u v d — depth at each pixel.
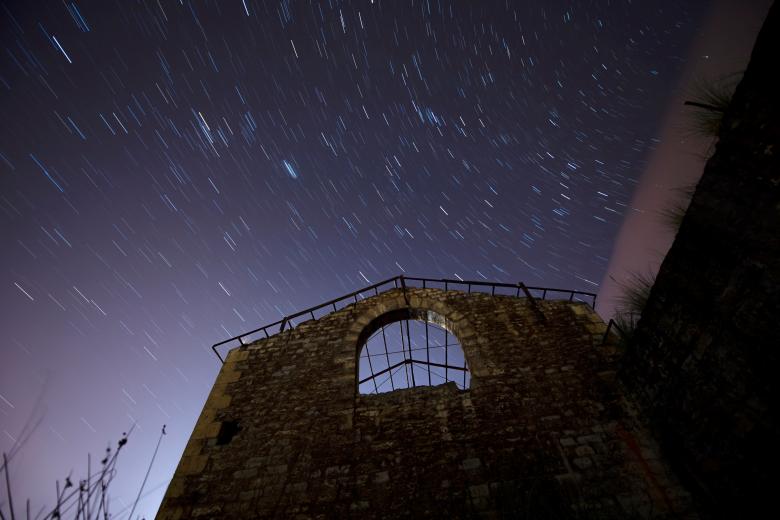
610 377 5.78
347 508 4.80
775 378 3.39
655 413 4.96
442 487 4.85
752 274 3.52
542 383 5.86
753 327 3.55
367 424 5.72
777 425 3.40
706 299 4.03
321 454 5.42
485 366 6.22
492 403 5.70
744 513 3.80
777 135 3.21
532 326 6.82
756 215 3.44
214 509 4.97
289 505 4.91
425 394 6.07
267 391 6.48
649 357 4.98
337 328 7.43
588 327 6.67
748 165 3.49
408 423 5.65
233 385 6.70
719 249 3.85
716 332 3.96
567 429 5.26
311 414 5.98
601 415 5.36
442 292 7.85
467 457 5.11
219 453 5.66
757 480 3.66
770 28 3.14
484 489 4.76
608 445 5.02
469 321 7.06
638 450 4.91
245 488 5.16
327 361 6.80
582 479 4.73
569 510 4.45
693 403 4.36
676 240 4.32
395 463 5.18
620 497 4.52
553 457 4.98
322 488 5.03
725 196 3.73
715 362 4.01
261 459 5.49
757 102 3.35
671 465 4.71
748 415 3.69
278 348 7.27
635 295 5.45
